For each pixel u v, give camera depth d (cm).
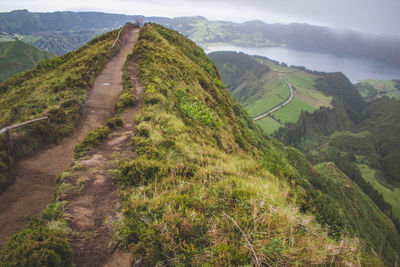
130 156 550
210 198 383
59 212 346
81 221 334
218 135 1156
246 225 319
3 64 15438
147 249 278
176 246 281
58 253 266
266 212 345
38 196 477
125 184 431
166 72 1633
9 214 413
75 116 921
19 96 1409
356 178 9781
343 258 298
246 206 360
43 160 632
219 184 434
